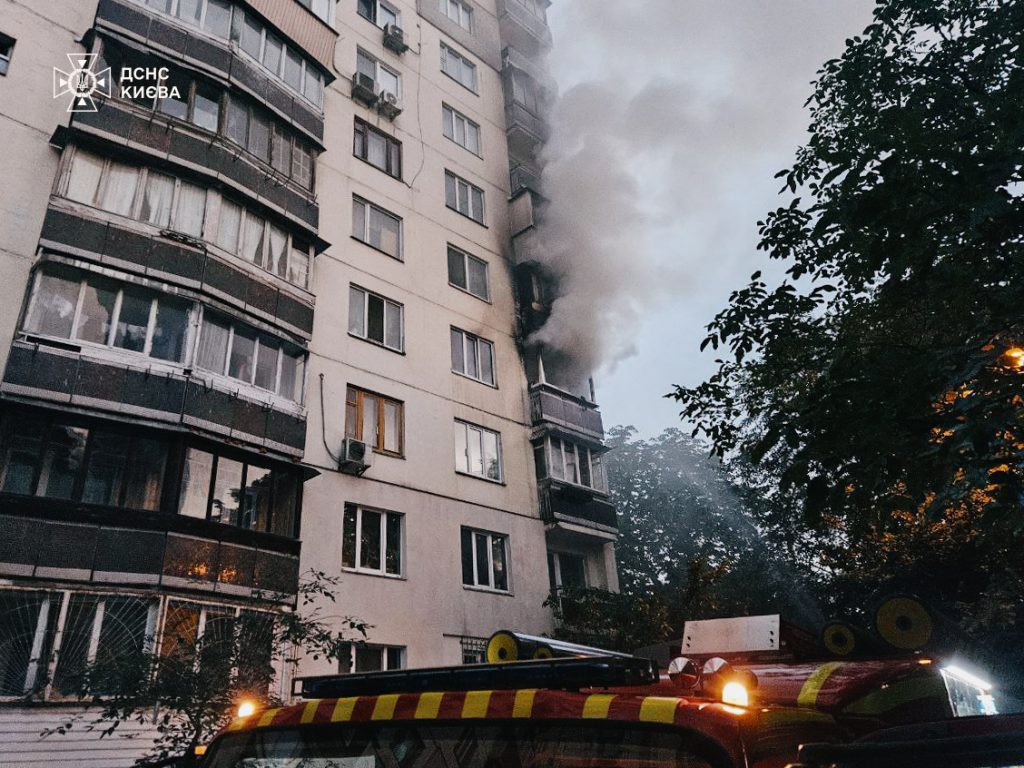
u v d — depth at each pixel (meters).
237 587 11.17
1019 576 13.16
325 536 13.59
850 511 7.95
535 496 18.23
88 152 12.06
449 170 20.67
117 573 10.01
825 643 5.19
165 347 11.76
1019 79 5.39
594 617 16.73
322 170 17.02
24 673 9.11
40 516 9.77
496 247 20.89
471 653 15.04
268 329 13.34
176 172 12.79
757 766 1.91
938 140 4.59
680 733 1.83
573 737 1.93
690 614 17.23
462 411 17.53
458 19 24.00
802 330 7.00
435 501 15.88
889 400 4.00
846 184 4.78
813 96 8.20
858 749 1.91
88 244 11.47
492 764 1.98
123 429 10.97
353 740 2.21
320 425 14.41
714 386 7.64
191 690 8.04
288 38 15.91
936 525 14.15
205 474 11.66
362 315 16.44
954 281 4.68
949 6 7.53
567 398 19.86
